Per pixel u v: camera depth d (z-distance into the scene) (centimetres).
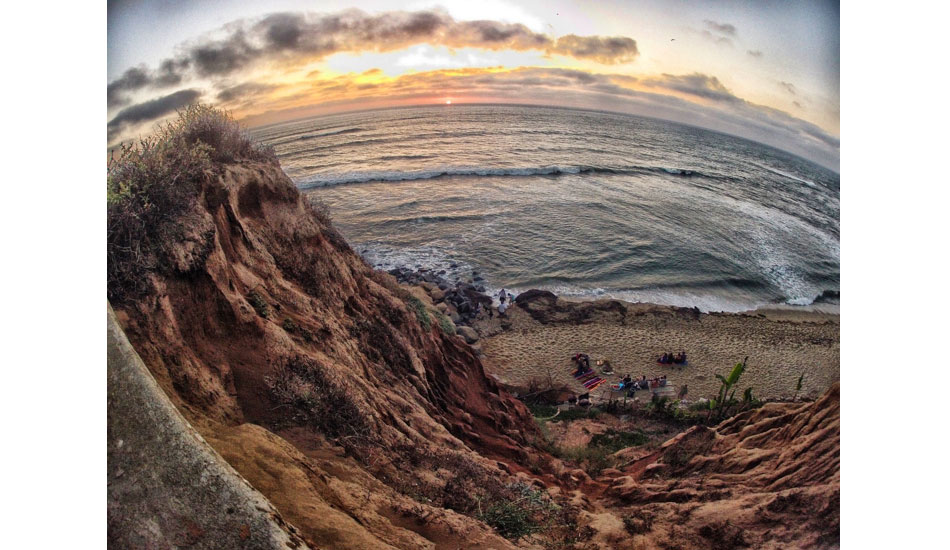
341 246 1232
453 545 599
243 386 679
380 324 1062
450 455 784
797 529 734
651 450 1109
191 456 539
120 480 545
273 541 504
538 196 2198
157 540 520
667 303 1819
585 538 720
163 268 677
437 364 1194
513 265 2109
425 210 2336
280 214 991
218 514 518
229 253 823
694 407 1355
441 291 1988
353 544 523
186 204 758
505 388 1469
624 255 2008
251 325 729
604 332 1747
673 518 780
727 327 1730
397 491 656
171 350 638
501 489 771
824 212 1698
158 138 897
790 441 896
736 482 841
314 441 662
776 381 1447
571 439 1230
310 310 898
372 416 745
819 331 1673
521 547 661
